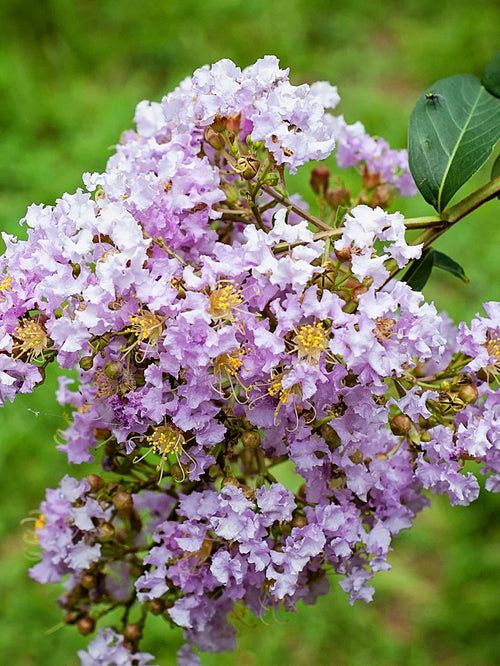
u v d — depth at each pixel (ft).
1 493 3.41
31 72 4.86
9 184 4.25
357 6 5.21
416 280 1.82
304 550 1.67
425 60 4.87
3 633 3.15
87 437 1.85
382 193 2.00
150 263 1.63
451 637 3.21
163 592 1.76
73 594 1.94
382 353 1.56
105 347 1.67
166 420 1.67
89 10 5.19
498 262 3.90
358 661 3.16
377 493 1.76
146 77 4.91
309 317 1.60
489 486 1.71
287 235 1.60
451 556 3.36
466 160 1.77
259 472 1.76
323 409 1.63
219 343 1.57
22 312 1.65
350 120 4.49
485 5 5.19
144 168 1.77
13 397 1.66
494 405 1.68
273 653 3.15
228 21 5.13
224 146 1.74
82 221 1.62
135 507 1.91
